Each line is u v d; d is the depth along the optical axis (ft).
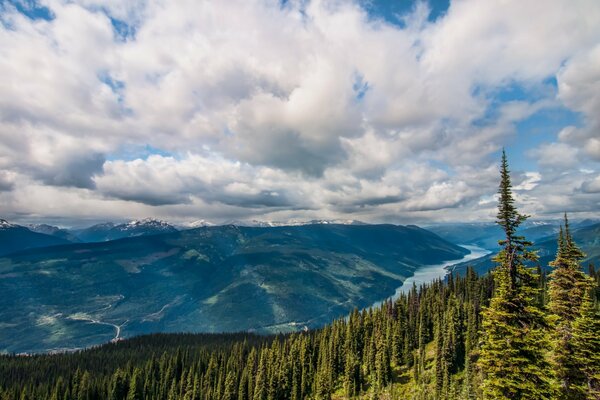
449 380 350.43
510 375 93.20
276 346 531.09
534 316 96.58
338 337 498.28
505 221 98.17
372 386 397.80
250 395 480.23
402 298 566.36
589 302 135.95
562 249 146.41
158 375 605.31
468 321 394.11
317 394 411.95
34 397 556.10
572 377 124.16
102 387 554.05
